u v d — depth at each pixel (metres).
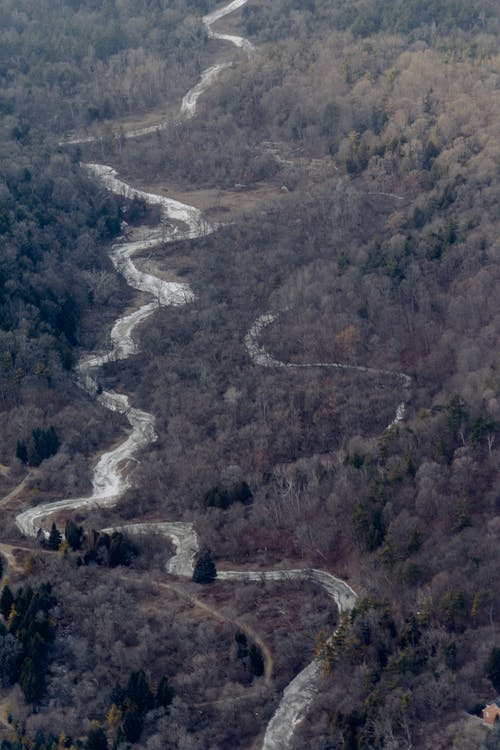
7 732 179.50
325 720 176.50
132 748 174.12
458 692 171.75
